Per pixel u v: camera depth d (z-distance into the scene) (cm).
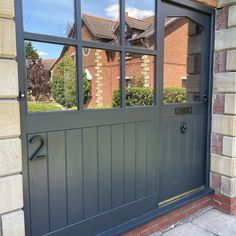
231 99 243
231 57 239
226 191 256
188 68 242
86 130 171
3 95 124
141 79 201
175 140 238
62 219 167
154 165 219
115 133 188
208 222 241
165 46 221
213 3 242
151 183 219
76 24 160
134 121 198
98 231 187
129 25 188
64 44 157
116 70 186
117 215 197
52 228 163
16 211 134
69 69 162
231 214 255
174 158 240
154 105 211
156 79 208
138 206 211
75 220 173
